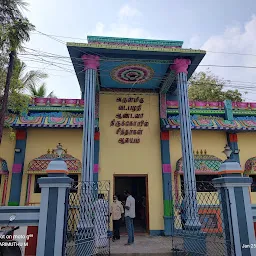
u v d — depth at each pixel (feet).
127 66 33.76
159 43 33.94
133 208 29.50
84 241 22.56
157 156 38.01
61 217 18.33
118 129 38.63
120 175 36.70
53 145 36.73
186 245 25.27
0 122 25.26
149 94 40.73
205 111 39.50
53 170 19.53
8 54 27.37
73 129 37.32
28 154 36.04
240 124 38.47
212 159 36.99
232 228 19.42
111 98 39.88
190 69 33.91
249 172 36.86
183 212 27.53
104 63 32.76
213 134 39.04
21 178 34.78
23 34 27.14
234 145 38.45
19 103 33.86
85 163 26.91
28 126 35.01
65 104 38.29
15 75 30.45
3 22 27.02
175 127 36.60
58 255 17.52
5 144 35.86
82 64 31.76
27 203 33.94
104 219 25.75
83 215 23.91
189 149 29.04
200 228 25.41
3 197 33.73
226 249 19.83
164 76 36.68
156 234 34.55
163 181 36.37
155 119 39.68
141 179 49.78
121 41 33.60
